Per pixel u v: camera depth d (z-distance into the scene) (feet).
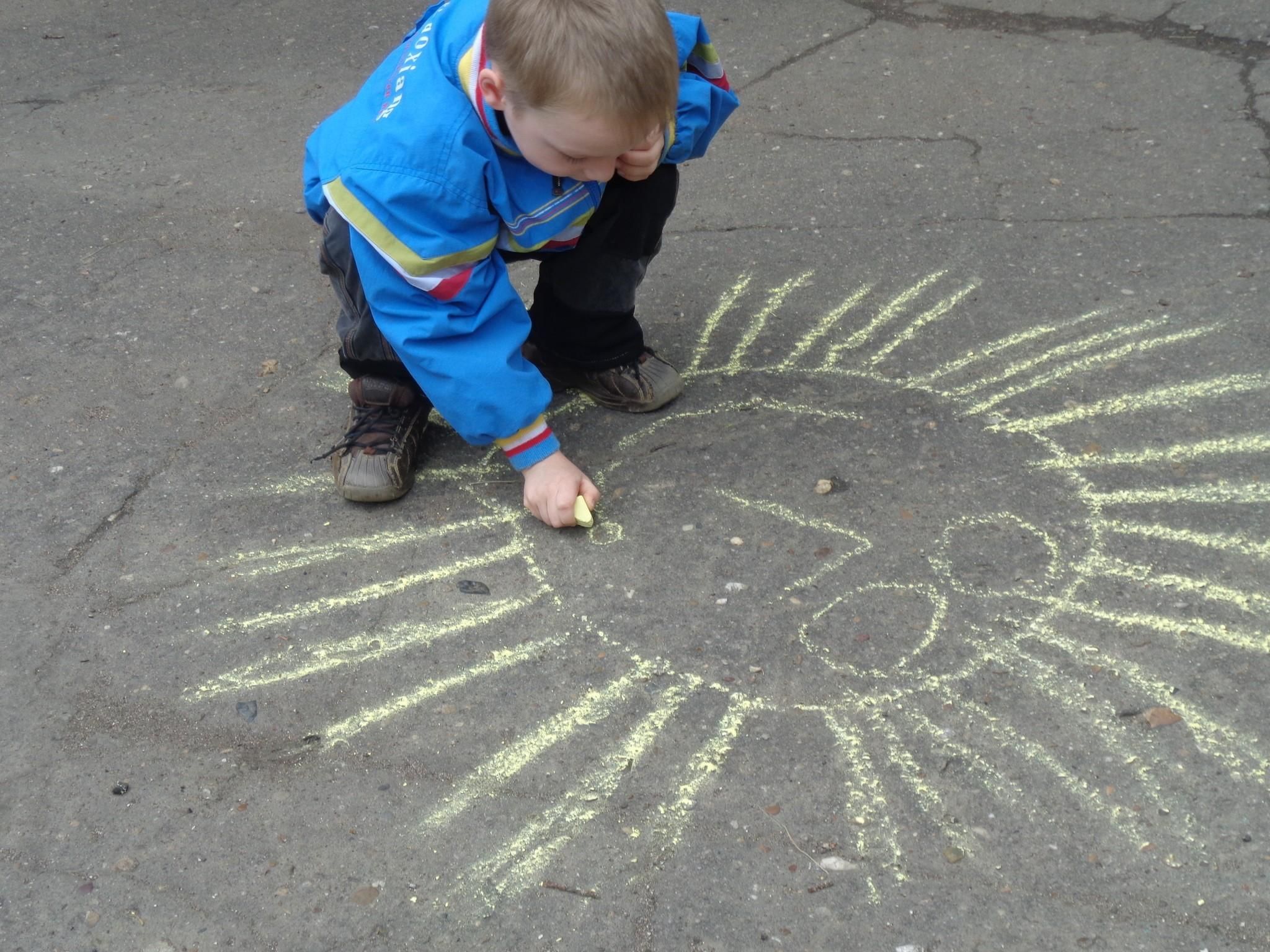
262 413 8.64
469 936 5.08
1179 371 8.28
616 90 5.60
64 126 13.79
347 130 6.57
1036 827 5.34
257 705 6.25
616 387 8.24
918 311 9.28
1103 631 6.30
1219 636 6.20
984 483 7.42
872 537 7.06
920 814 5.44
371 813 5.64
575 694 6.19
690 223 10.84
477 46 6.15
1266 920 4.88
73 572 7.23
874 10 15.16
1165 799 5.41
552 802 5.63
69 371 9.25
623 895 5.19
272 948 5.08
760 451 7.86
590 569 7.01
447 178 6.19
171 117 13.91
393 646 6.57
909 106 12.72
